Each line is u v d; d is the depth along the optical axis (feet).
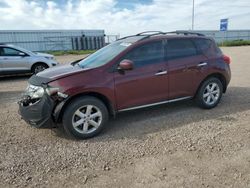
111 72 14.65
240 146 12.73
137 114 17.83
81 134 13.99
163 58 16.37
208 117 16.92
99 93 14.24
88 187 9.86
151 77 15.72
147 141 13.61
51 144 13.62
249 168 10.77
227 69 19.08
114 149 12.85
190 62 17.22
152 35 16.72
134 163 11.45
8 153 12.71
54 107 13.38
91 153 12.51
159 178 10.25
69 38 140.05
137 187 9.73
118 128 15.53
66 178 10.49
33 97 13.82
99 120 14.49
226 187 9.55
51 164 11.59
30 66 37.32
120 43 16.90
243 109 18.42
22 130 15.67
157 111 18.30
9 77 39.22
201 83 17.99
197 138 13.76
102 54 16.60
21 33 126.82
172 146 12.93
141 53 15.67
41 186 10.01
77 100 13.76
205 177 10.21
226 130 14.73
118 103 14.97
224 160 11.46
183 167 10.98
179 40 17.17
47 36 134.10
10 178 10.57
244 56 58.03
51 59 39.55
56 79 13.66
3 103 22.52
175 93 16.99
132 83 15.15
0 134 15.15
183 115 17.39
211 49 18.61
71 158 12.07
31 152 12.78
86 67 15.23
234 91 23.85
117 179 10.30
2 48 35.65
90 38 146.30
